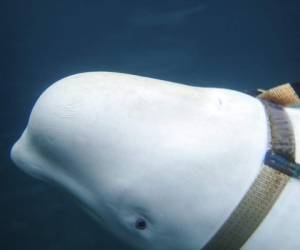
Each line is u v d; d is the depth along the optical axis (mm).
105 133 1387
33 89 6660
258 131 1366
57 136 1447
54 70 6887
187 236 1365
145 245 1479
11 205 5566
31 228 5383
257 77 6387
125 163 1368
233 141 1340
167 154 1333
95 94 1433
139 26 7375
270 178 1289
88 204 1528
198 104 1428
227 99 1456
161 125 1369
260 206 1286
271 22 7184
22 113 6387
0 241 5316
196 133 1351
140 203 1373
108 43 7188
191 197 1320
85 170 1450
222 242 1336
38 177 1640
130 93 1429
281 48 6789
